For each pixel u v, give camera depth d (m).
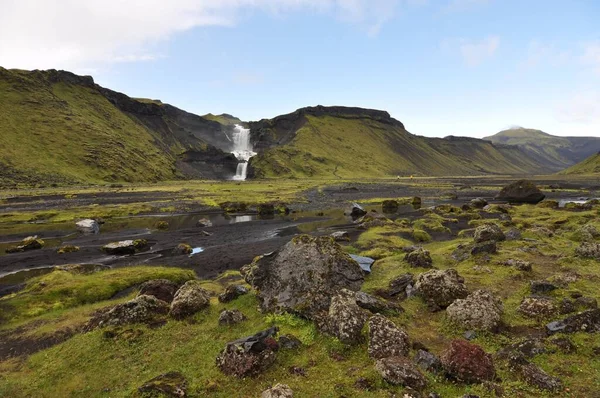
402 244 39.19
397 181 197.12
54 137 180.50
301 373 12.30
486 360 11.18
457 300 16.20
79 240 52.38
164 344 15.81
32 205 85.50
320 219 68.38
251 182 180.62
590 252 24.23
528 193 83.56
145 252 44.62
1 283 33.25
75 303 26.14
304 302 17.19
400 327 14.93
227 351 13.19
